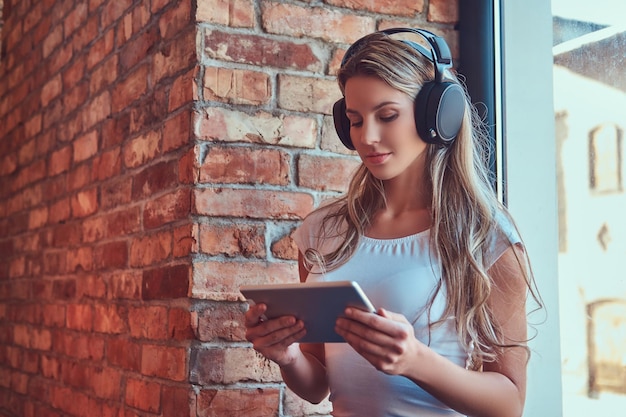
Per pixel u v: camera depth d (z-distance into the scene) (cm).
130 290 217
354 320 122
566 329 192
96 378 239
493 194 148
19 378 319
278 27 192
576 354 189
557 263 193
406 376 124
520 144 199
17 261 332
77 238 264
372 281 141
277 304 129
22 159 335
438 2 207
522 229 197
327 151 194
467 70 204
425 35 142
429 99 137
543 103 196
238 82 187
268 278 186
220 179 184
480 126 198
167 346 191
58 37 296
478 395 127
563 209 192
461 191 143
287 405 185
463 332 135
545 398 193
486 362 138
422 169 146
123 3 234
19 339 323
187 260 183
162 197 198
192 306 181
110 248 234
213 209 183
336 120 155
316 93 194
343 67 144
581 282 189
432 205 142
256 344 137
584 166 188
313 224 158
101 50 251
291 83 192
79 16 274
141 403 204
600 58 187
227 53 187
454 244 138
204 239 182
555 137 194
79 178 265
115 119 235
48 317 289
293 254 189
